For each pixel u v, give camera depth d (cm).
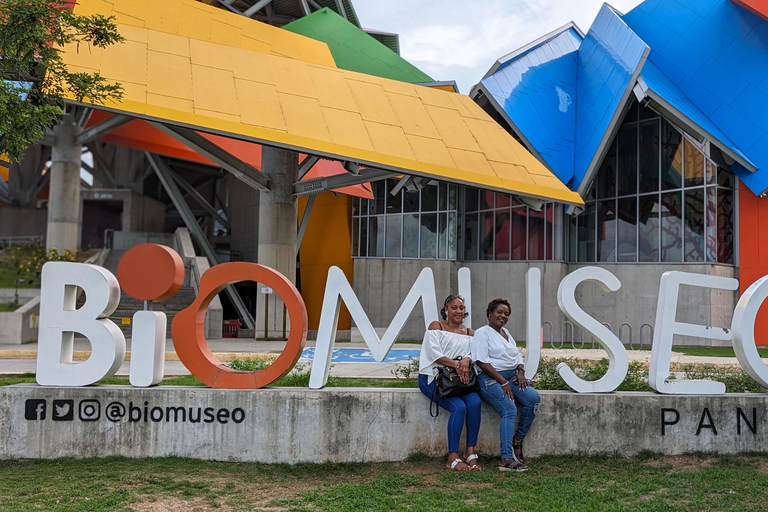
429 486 679
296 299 792
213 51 1978
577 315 829
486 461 788
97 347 790
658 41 3148
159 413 788
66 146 3662
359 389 809
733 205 2728
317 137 1822
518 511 581
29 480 679
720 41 2922
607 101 2883
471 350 766
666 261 2831
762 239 2652
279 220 2802
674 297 840
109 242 5181
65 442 784
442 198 3425
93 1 2036
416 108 2245
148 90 1666
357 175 2333
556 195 2197
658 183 2880
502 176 2111
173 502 612
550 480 688
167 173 4503
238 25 2402
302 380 1011
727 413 831
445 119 2267
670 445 819
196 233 4456
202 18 2292
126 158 5197
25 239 4850
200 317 823
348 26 3366
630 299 2936
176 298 3189
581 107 3184
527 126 3003
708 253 2688
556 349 2209
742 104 2738
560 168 2977
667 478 700
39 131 962
